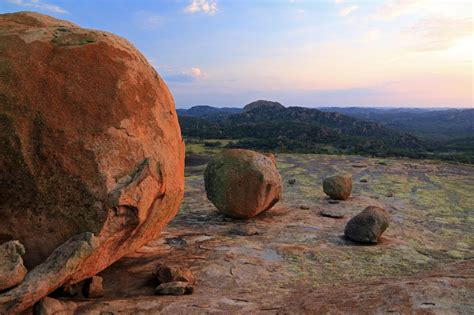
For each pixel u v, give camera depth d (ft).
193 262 32.68
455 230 52.80
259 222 49.34
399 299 21.88
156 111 26.50
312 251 37.35
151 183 23.66
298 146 237.04
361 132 397.60
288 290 27.68
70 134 22.16
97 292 24.59
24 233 21.02
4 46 23.11
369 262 35.47
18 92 21.88
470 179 97.25
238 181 48.85
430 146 314.55
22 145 21.22
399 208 64.23
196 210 57.11
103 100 23.75
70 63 23.81
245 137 282.56
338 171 103.55
